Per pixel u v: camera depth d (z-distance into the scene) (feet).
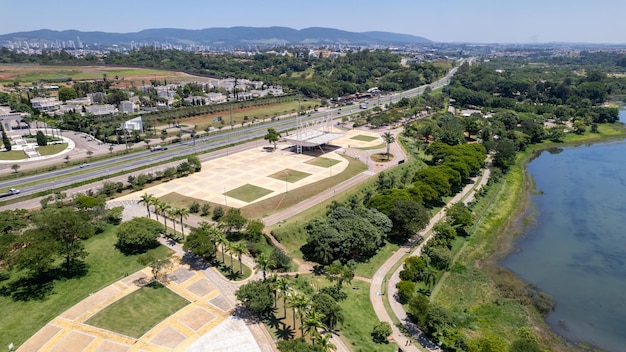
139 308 385.29
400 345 351.05
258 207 625.82
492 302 435.94
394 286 442.50
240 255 442.09
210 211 612.70
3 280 428.97
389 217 549.95
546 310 424.05
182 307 387.75
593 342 379.96
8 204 617.62
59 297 401.90
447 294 444.55
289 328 361.10
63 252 432.66
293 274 459.73
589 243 570.05
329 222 517.55
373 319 385.29
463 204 623.77
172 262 467.93
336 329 363.97
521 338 354.13
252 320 370.32
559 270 501.15
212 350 333.01
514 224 628.69
